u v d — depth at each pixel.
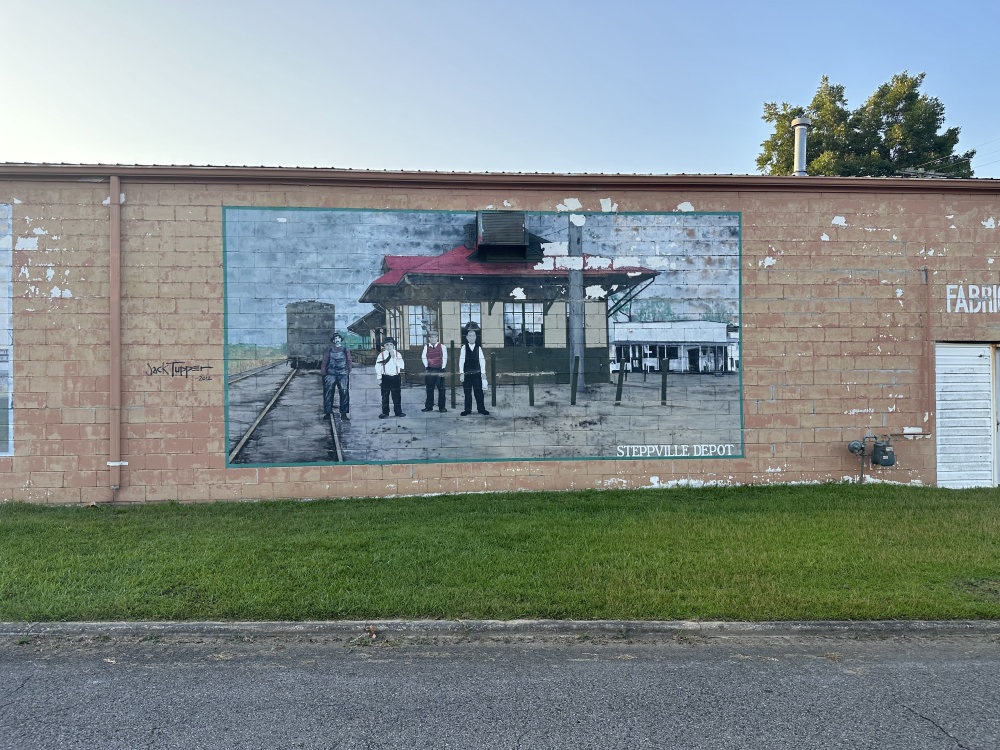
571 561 7.85
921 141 32.25
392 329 11.45
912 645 6.15
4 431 10.77
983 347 12.32
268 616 6.47
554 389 11.70
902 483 12.02
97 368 10.85
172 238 11.02
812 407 11.97
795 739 4.45
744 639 6.26
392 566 7.64
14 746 4.35
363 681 5.35
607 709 4.88
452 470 11.51
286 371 11.23
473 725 4.64
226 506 10.64
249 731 4.56
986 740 4.45
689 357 11.86
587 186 11.76
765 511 10.17
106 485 10.85
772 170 33.78
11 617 6.39
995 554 8.16
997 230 12.28
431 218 11.55
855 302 12.04
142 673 5.50
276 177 11.13
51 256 10.82
